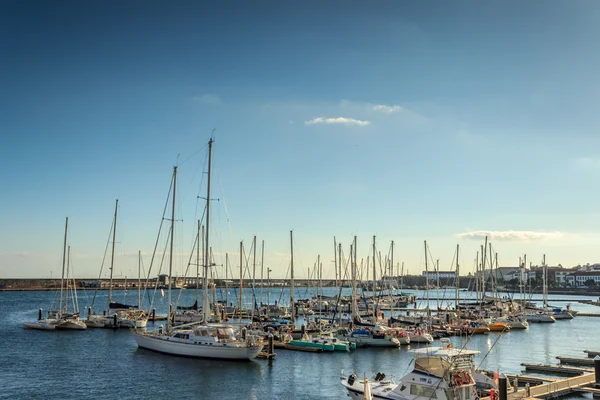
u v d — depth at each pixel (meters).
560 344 90.12
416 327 95.31
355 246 105.19
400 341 82.38
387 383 42.38
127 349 74.06
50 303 198.75
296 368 63.34
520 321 114.94
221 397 49.44
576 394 49.47
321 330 91.19
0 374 58.12
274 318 117.75
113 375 57.69
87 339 85.12
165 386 53.22
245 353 65.38
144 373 58.72
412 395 37.59
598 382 51.91
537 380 54.31
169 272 79.00
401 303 183.38
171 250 79.94
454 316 112.31
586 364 69.69
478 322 106.94
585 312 166.00
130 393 50.38
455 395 35.94
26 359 66.75
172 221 82.44
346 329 87.25
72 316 103.00
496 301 143.00
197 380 55.94
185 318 103.69
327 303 146.75
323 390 52.53
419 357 37.97
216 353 65.50
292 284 104.25
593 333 106.69
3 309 164.38
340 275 117.38
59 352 71.88
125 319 100.06
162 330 73.88
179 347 67.75
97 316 102.50
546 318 130.38
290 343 77.56
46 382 54.47
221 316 104.81
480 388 43.88
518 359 74.19
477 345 88.12
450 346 40.06
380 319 106.31
